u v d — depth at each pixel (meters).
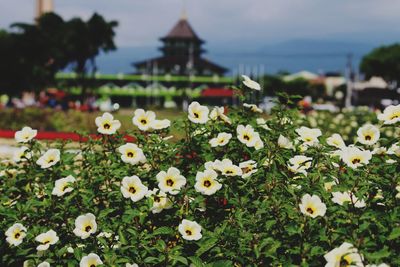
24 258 3.79
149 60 95.56
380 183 3.54
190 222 3.49
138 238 3.49
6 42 43.25
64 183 3.92
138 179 3.68
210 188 3.60
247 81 4.30
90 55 52.62
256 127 4.19
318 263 3.11
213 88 95.12
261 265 3.36
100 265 3.36
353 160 3.61
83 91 55.69
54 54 45.88
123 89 88.81
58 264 3.63
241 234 3.33
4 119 16.08
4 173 4.39
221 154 4.09
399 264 3.07
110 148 4.27
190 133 4.17
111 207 3.82
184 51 112.94
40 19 48.59
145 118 4.29
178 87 92.69
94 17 51.66
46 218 3.92
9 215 3.84
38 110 16.70
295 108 4.29
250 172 3.64
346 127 13.34
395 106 3.85
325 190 3.45
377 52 80.31
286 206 3.30
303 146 4.07
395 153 3.70
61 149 4.45
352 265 2.94
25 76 44.34
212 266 3.29
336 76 114.25
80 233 3.51
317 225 3.24
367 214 3.12
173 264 3.30
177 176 3.74
